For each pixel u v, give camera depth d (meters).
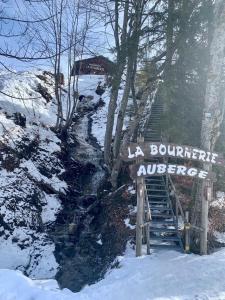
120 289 9.59
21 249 15.26
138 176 11.84
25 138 21.64
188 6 16.41
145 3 18.44
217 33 12.20
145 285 9.80
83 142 26.69
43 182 19.36
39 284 10.01
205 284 9.84
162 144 11.87
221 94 13.62
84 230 16.52
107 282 10.45
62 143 24.23
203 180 12.31
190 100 16.41
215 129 12.52
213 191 15.55
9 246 15.31
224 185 15.69
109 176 20.48
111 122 21.39
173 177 16.09
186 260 11.49
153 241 13.15
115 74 18.31
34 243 15.62
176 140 15.98
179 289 9.57
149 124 21.41
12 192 17.62
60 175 20.86
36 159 20.89
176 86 16.61
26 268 14.20
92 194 20.02
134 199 16.22
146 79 20.31
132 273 10.66
